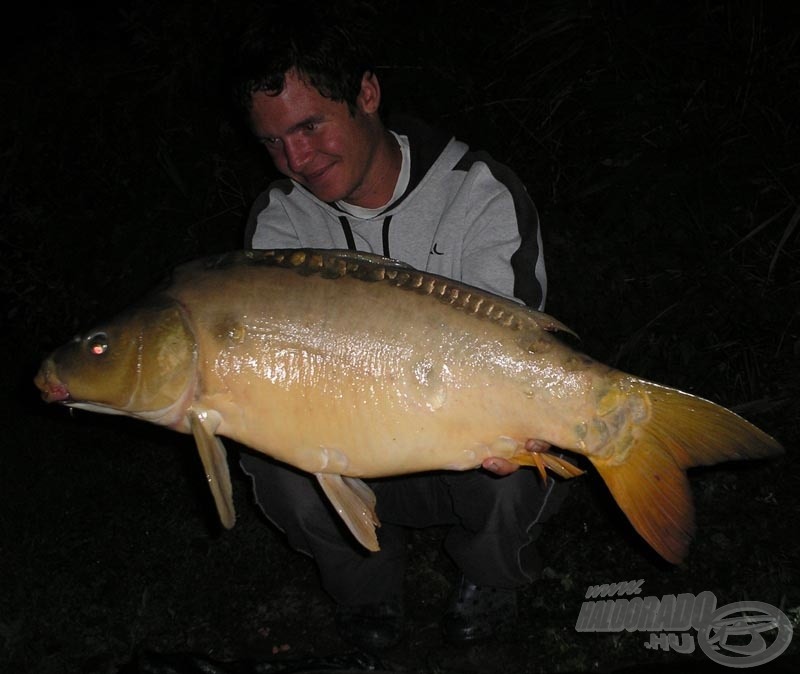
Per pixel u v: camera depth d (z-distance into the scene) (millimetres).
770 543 1445
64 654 1274
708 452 883
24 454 1811
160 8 2213
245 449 1160
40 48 2297
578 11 2213
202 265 923
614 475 901
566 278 1905
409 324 888
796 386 1744
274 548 1502
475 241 1128
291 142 1020
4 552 1478
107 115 2229
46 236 2203
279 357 889
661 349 1890
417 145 1148
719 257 1909
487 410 891
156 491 1687
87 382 905
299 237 1206
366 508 951
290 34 977
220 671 1114
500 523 1160
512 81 2234
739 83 2092
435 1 2229
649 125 2078
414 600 1382
